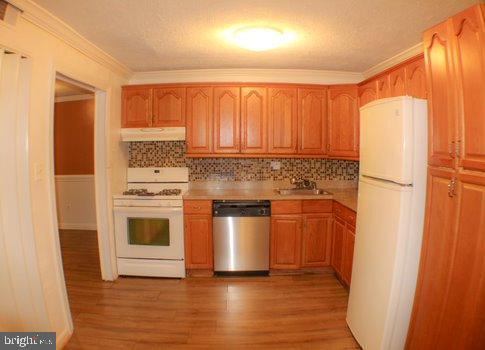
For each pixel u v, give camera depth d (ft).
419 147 5.11
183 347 6.45
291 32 7.19
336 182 11.74
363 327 6.15
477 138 3.91
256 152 10.58
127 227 9.83
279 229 9.93
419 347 5.02
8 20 5.25
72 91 14.33
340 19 6.49
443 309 4.54
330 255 10.10
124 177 10.98
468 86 4.04
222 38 7.62
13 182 5.73
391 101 5.37
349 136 10.27
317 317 7.57
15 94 5.64
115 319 7.49
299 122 10.59
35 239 5.96
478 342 3.96
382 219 5.60
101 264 9.76
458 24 4.15
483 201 3.85
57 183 15.78
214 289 9.11
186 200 9.80
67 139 15.65
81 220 15.97
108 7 5.94
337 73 10.85
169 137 10.37
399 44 7.99
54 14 6.18
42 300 6.09
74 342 6.62
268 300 8.44
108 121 9.45
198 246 9.91
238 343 6.56
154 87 10.37
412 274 5.28
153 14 6.26
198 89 10.43
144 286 9.33
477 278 3.95
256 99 10.50
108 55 8.82
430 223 4.85
